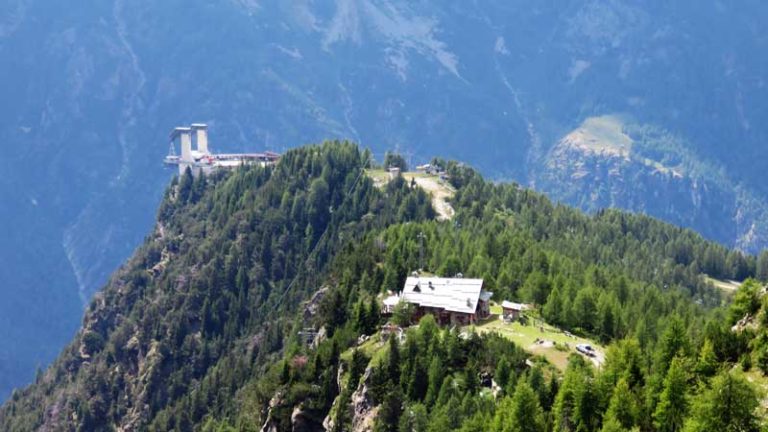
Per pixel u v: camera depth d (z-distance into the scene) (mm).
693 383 154875
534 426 156375
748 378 145625
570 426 159750
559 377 178250
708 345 156125
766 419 134500
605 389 160375
